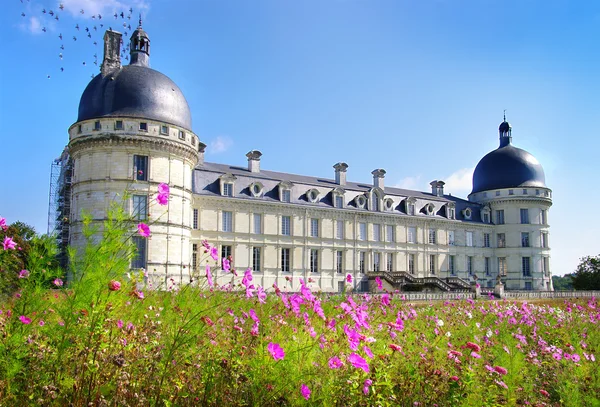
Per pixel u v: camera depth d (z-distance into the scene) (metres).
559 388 8.54
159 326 7.71
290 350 6.62
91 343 6.06
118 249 6.41
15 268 7.67
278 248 56.22
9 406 5.45
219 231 52.53
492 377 7.87
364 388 6.39
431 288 59.62
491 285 75.31
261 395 6.05
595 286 73.88
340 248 60.97
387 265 65.44
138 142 41.59
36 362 5.88
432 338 10.87
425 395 7.33
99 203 40.88
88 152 42.00
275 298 11.41
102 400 5.29
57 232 7.37
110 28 45.25
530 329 14.28
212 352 7.02
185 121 45.38
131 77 43.50
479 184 79.31
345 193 62.94
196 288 8.77
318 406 6.25
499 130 82.56
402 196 68.38
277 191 57.31
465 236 73.94
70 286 6.20
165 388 6.14
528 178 76.19
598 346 12.28
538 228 75.50
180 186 43.88
